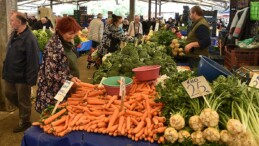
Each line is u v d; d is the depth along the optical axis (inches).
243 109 62.7
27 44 136.0
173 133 58.1
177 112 63.5
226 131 56.7
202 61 80.3
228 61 160.2
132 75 100.5
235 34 202.4
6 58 142.6
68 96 88.6
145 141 61.8
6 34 179.8
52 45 96.3
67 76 95.7
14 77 141.3
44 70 99.4
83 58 408.5
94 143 61.6
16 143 139.2
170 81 73.5
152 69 90.7
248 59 148.3
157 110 69.6
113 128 64.2
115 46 211.5
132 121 66.7
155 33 209.9
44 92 99.4
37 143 65.1
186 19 450.0
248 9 195.5
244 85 72.3
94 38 368.2
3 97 184.7
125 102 75.9
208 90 63.8
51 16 440.5
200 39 149.8
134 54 118.7
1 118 170.1
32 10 1241.4
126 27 533.3
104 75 105.7
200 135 57.2
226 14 642.2
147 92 83.8
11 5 183.2
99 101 77.6
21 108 148.3
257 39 163.3
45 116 73.9
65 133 65.1
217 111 62.1
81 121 67.2
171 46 169.5
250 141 55.6
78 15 731.4
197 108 63.1
